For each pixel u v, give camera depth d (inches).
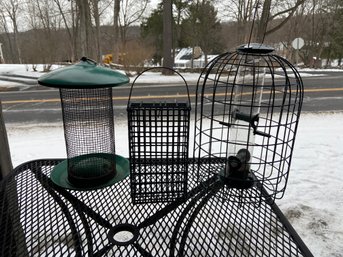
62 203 58.1
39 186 63.5
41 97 317.7
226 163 53.9
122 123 206.1
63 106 62.1
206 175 62.3
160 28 853.8
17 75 535.5
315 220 91.7
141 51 518.3
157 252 48.7
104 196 62.0
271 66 45.0
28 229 51.3
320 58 909.8
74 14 914.7
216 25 819.4
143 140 49.4
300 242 49.4
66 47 916.6
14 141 168.2
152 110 47.3
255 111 49.6
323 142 159.0
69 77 46.9
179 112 47.6
